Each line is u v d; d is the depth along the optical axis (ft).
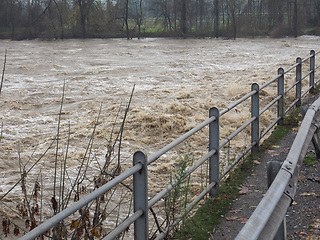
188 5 193.06
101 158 36.52
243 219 16.53
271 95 56.08
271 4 190.19
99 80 76.43
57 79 78.33
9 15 196.54
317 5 192.75
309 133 16.99
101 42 168.55
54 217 8.45
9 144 41.73
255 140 24.59
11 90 67.00
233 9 183.42
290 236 14.49
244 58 106.73
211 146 18.24
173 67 92.32
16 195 28.99
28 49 139.03
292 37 182.39
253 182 20.30
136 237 12.17
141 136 42.78
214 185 18.40
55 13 186.80
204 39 181.16
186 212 15.29
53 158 37.14
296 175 12.67
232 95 58.03
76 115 52.85
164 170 32.65
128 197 26.86
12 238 22.90
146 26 215.10
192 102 53.98
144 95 61.21
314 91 40.63
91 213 24.64
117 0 194.49
